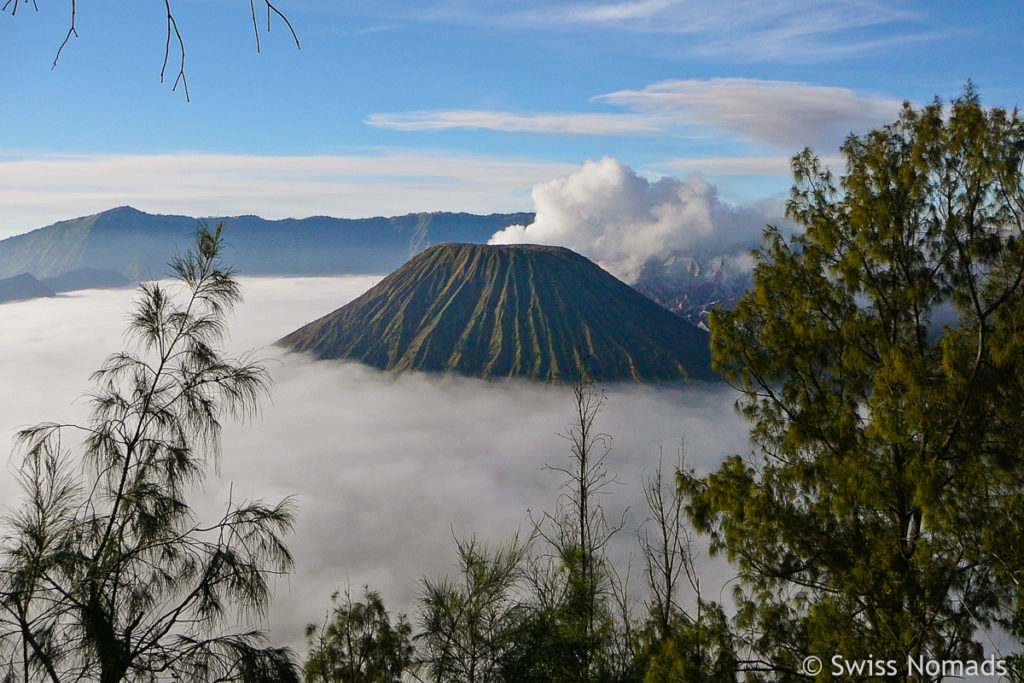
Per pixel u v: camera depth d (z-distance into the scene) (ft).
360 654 31.04
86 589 17.60
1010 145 32.94
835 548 35.14
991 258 34.55
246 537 18.85
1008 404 31.83
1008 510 31.55
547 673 20.38
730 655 33.96
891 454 35.78
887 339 36.88
